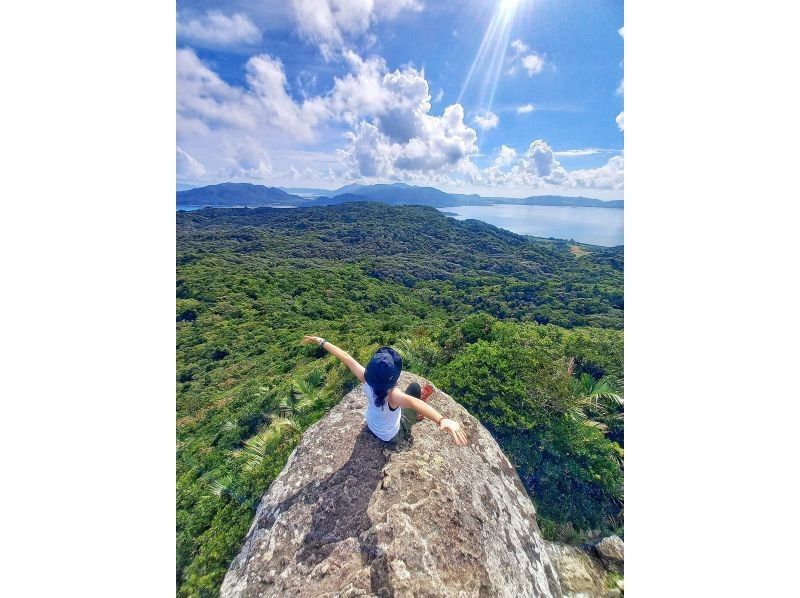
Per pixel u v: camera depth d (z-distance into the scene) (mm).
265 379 14625
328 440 3602
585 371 8961
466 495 3115
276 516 3043
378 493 2904
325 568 2482
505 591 2686
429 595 2242
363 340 18391
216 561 5152
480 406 7180
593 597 4652
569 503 6164
